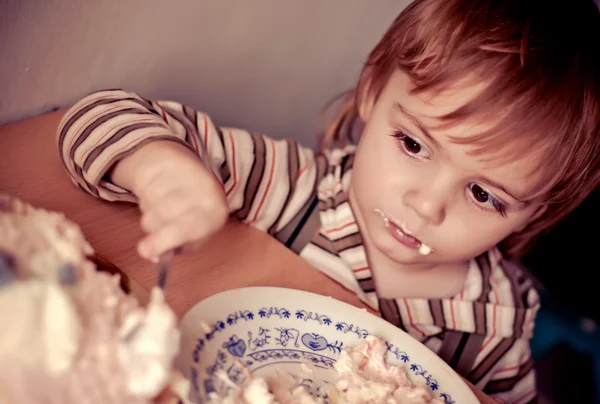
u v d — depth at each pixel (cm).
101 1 64
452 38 61
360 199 69
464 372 74
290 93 93
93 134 53
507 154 58
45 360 29
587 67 62
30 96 64
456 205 62
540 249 104
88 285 33
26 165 58
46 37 62
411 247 67
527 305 80
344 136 93
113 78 70
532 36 60
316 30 90
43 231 34
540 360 98
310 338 47
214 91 82
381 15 98
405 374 47
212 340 43
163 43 72
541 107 59
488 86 58
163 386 34
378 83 69
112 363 32
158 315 33
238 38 80
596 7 67
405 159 63
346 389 44
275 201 74
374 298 73
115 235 52
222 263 54
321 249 75
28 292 29
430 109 59
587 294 99
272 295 48
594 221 99
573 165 64
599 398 91
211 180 46
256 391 40
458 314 74
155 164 47
